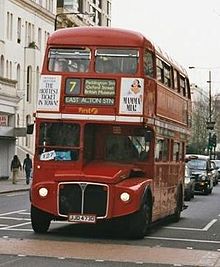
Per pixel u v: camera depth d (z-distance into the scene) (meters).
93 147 16.59
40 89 16.47
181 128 21.86
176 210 21.39
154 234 17.39
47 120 16.34
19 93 56.53
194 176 39.28
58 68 16.50
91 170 15.93
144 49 16.39
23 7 61.72
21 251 13.45
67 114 16.27
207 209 27.81
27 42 63.09
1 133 48.88
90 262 12.34
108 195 15.41
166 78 19.02
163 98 18.44
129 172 16.14
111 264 12.19
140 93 16.14
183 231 18.44
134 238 16.03
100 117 16.16
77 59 16.50
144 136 16.70
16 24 60.31
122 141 16.66
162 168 18.33
